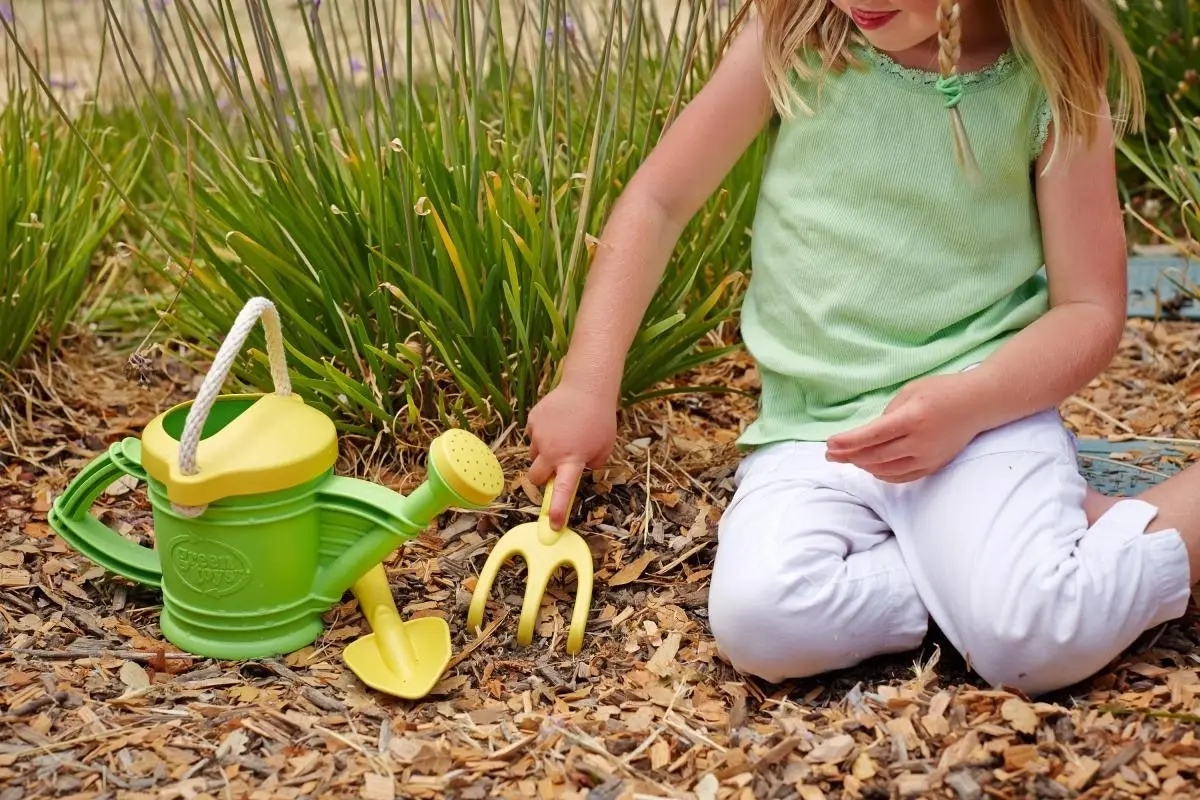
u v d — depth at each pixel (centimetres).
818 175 150
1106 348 142
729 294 200
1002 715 122
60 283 198
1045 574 126
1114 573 127
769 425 155
